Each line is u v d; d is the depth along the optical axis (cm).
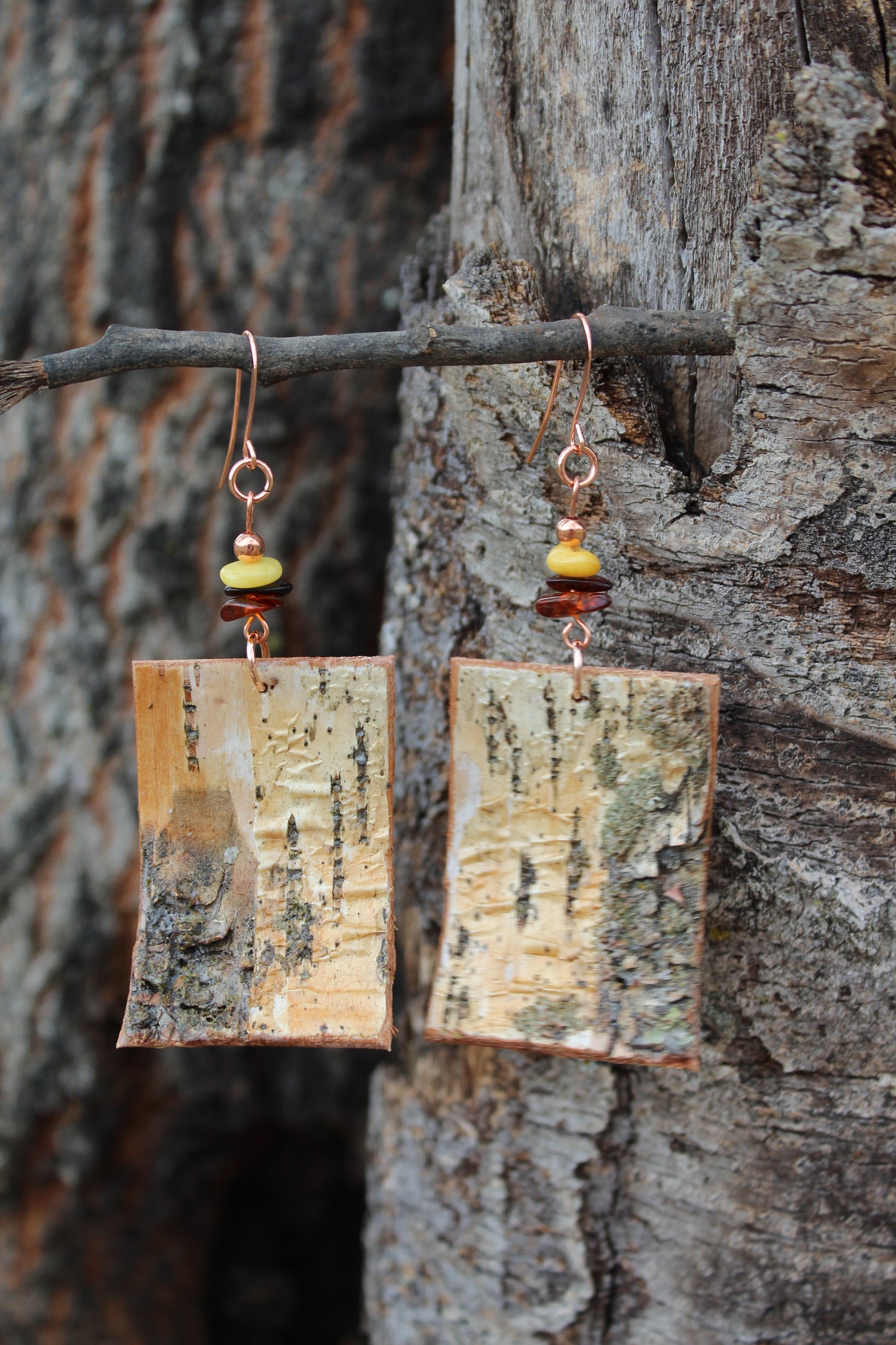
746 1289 37
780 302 34
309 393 44
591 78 35
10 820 44
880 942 35
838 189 33
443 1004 35
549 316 36
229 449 35
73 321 43
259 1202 49
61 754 44
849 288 33
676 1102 36
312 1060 46
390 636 39
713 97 35
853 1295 36
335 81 43
